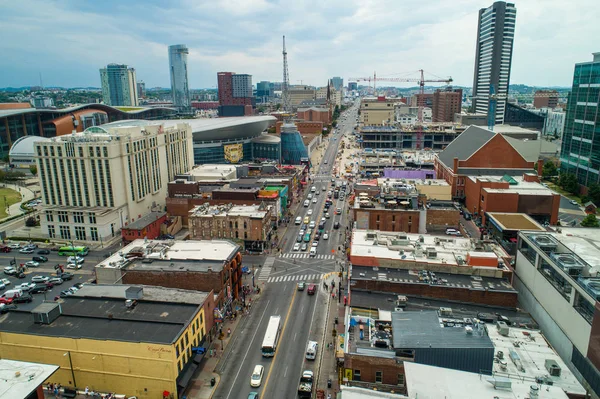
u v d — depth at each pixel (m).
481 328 57.97
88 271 119.31
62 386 69.25
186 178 183.50
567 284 70.31
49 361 69.06
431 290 76.56
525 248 89.38
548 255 77.62
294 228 154.62
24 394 50.00
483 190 148.38
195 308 76.88
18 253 132.50
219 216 130.88
